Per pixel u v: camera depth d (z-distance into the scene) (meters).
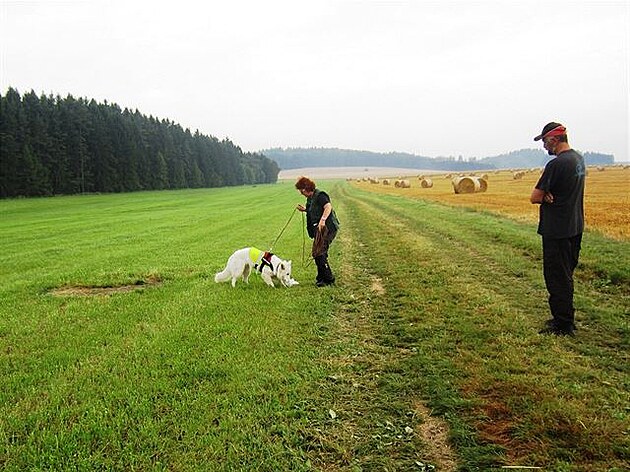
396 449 3.42
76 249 14.22
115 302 7.48
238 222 22.52
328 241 8.33
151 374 4.63
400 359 4.98
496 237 12.90
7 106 60.03
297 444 3.49
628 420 3.55
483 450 3.30
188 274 9.73
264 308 6.91
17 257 12.84
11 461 3.27
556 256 5.44
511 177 66.88
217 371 4.67
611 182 41.06
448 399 3.99
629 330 5.43
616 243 10.81
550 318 6.09
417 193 40.94
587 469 3.04
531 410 3.71
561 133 5.40
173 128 107.44
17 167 58.62
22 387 4.42
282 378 4.50
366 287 8.28
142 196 62.94
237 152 146.00
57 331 6.04
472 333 5.55
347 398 4.18
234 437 3.52
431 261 10.16
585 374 4.34
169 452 3.36
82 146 69.69
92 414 3.86
